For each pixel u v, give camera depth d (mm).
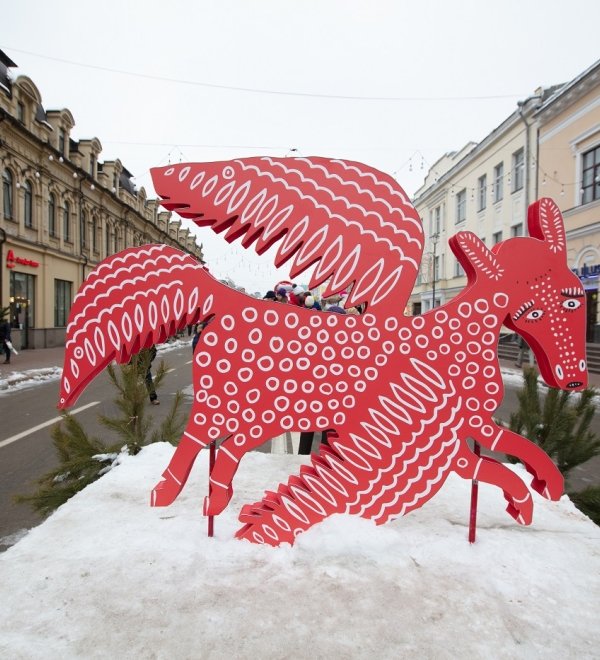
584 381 2094
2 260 15844
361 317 2000
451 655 1314
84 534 2002
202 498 2447
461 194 22234
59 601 1523
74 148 21469
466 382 2025
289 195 1989
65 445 3078
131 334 1936
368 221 2000
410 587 1638
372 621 1449
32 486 3623
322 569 1739
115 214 26062
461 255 2100
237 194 1987
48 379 10352
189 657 1286
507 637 1396
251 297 1978
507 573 1753
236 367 1972
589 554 1915
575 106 13852
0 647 1305
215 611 1483
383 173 2008
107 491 2508
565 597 1613
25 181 17172
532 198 15938
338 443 1996
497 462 2031
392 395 2004
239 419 1971
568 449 2941
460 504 2426
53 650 1301
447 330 2025
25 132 16344
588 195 13570
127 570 1713
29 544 1909
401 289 2004
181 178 1986
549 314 2076
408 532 2059
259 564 1783
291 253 2000
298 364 1979
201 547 1897
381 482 2004
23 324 17469
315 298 4168
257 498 2490
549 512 2344
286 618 1454
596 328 13109
